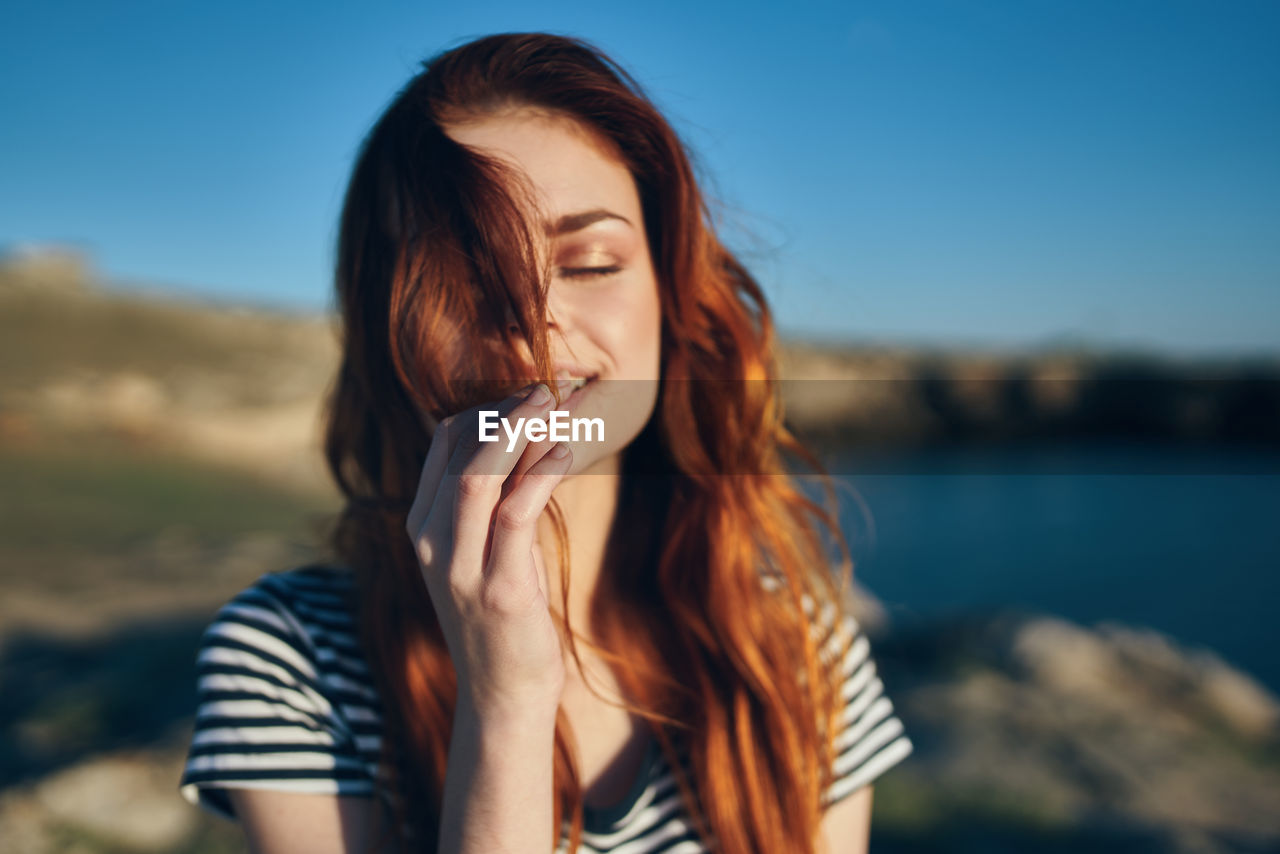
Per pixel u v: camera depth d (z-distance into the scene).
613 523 1.40
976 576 20.23
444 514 0.94
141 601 9.74
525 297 0.99
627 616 1.35
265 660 1.17
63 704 5.49
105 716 5.32
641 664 1.31
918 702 5.95
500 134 1.10
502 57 1.14
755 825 1.26
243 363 38.31
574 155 1.13
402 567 1.20
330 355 42.22
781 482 1.53
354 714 1.17
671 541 1.38
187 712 5.36
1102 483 36.53
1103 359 50.81
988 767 4.96
